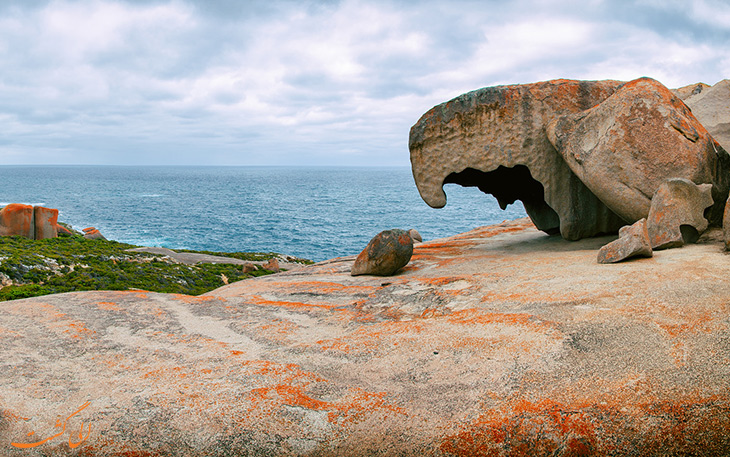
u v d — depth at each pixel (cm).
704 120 1240
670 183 859
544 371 459
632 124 977
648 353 459
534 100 1148
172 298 920
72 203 12738
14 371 559
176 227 8194
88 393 504
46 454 426
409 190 19788
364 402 455
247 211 10906
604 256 813
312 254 5888
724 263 669
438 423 419
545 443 389
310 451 414
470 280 822
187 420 446
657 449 374
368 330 645
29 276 2259
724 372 415
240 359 568
